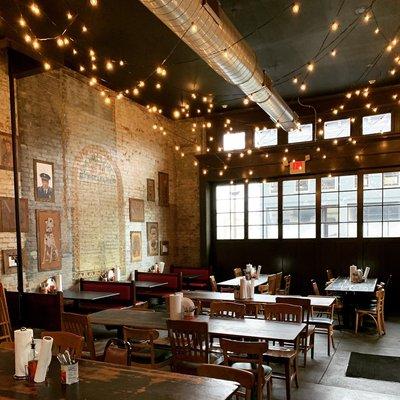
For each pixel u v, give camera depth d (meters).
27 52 5.37
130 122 8.73
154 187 9.58
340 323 7.01
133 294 6.74
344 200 8.89
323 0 4.84
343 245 8.81
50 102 6.58
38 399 2.04
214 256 10.27
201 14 3.74
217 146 10.12
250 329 3.74
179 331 3.55
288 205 9.50
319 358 5.11
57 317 5.16
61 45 5.47
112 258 7.98
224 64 4.73
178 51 6.22
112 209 8.05
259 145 9.70
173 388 2.18
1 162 5.63
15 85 5.93
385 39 5.91
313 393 3.97
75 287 6.96
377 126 8.47
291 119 7.84
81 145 7.25
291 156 9.26
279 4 4.92
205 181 10.19
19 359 2.37
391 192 8.41
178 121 10.53
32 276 6.06
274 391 4.05
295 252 9.32
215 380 2.31
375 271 8.47
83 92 7.34
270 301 5.21
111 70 7.04
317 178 9.15
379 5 4.95
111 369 2.52
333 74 7.43
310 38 5.88
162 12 3.54
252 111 9.70
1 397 2.08
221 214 10.30
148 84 7.78
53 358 2.76
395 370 4.64
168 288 8.22
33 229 6.13
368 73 7.39
